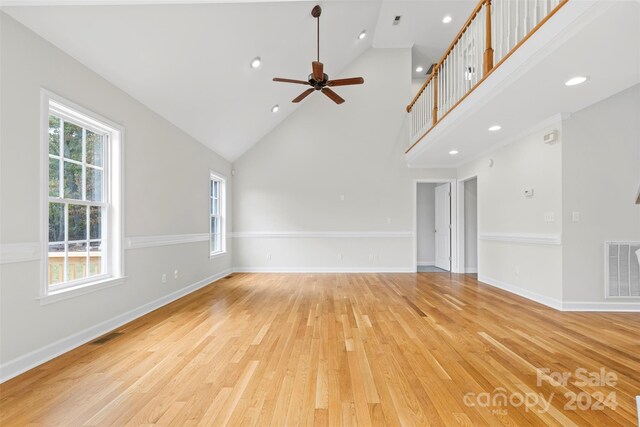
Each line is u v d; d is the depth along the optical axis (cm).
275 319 356
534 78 293
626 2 192
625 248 382
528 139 448
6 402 187
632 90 382
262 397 193
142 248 380
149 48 325
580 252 385
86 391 200
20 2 211
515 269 485
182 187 484
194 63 383
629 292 381
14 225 226
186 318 361
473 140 506
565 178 386
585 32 222
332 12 493
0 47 219
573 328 322
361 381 213
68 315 270
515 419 172
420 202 823
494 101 349
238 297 468
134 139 367
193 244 520
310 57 559
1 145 219
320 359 249
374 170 709
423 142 571
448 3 577
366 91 712
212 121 520
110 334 307
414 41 698
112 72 319
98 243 323
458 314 374
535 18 296
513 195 485
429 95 588
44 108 250
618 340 289
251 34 407
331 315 371
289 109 689
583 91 322
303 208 710
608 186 383
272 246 711
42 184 247
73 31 262
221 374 223
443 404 186
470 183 702
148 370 229
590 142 385
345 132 712
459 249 696
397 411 179
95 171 322
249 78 486
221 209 669
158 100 396
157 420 170
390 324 337
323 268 707
